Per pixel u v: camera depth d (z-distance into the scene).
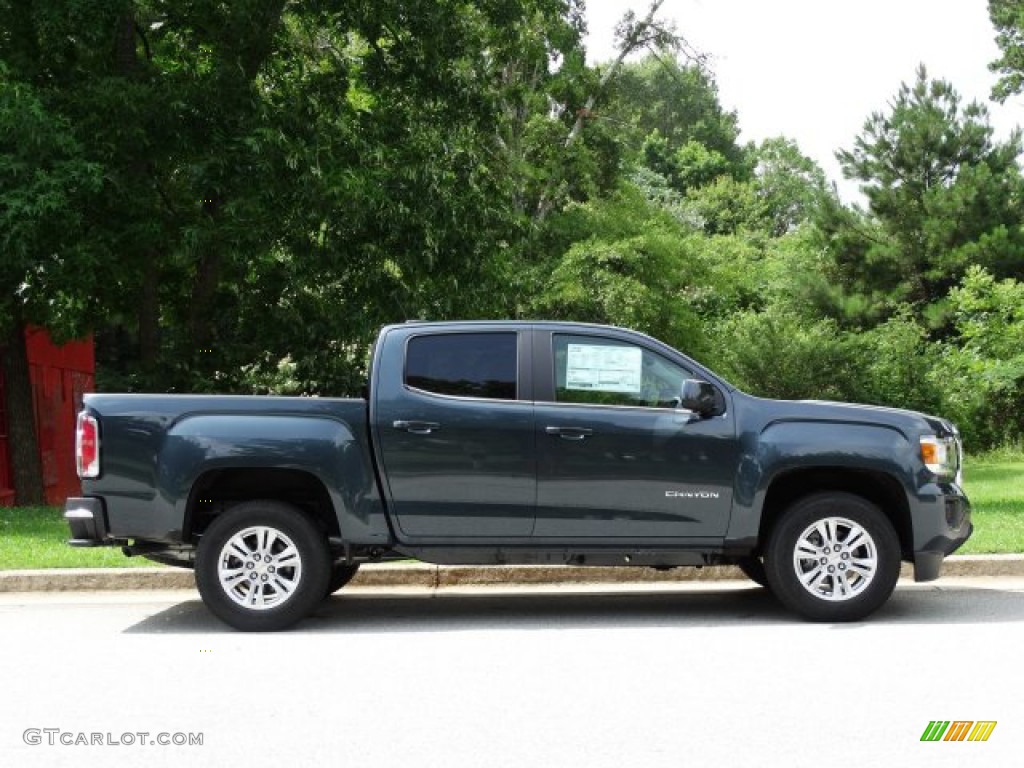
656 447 8.56
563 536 8.58
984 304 34.47
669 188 74.25
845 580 8.48
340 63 22.62
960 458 9.09
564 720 5.74
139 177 19.34
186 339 21.58
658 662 7.13
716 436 8.57
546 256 31.62
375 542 8.57
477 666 7.07
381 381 8.65
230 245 18.95
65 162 16.89
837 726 5.57
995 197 39.94
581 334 8.80
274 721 5.77
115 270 18.69
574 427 8.56
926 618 8.62
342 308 20.48
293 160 18.31
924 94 42.06
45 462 23.00
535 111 32.47
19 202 16.25
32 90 17.58
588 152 33.09
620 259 31.02
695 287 34.69
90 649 7.71
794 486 8.99
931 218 39.97
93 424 8.48
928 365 34.53
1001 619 8.54
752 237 66.19
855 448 8.52
